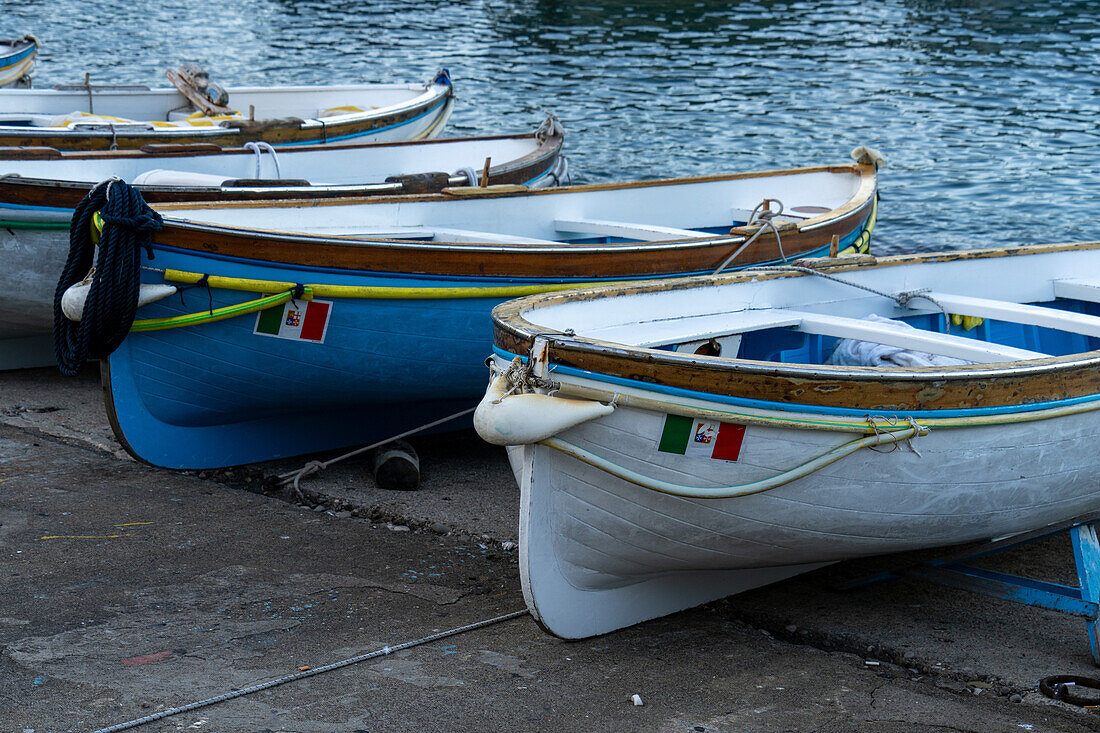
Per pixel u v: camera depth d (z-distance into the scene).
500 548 4.90
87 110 10.69
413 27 25.86
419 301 5.54
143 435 5.71
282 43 23.91
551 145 9.67
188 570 4.57
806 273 5.21
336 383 5.73
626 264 5.85
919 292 5.58
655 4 28.05
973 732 3.43
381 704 3.52
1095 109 17.42
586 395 3.60
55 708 3.43
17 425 6.43
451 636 4.03
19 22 25.55
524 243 5.76
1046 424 3.88
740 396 3.55
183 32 25.06
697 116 17.44
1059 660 3.95
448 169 9.40
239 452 5.99
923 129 16.55
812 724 3.46
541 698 3.59
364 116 10.21
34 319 6.91
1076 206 13.05
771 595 4.51
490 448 6.43
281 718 3.42
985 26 24.23
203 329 5.46
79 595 4.29
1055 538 5.08
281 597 4.33
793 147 15.70
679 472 3.67
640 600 4.17
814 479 3.71
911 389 3.63
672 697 3.62
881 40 23.11
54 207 6.24
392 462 5.62
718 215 8.12
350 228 6.48
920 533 4.03
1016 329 5.94
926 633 4.15
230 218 6.15
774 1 28.14
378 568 4.65
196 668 3.73
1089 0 26.78
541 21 26.36
